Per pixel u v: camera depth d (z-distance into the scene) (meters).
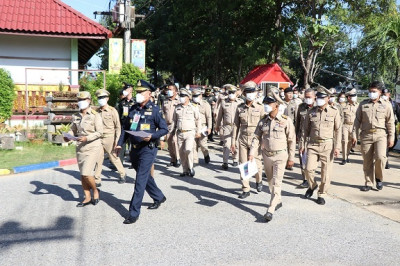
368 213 6.54
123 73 15.96
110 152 8.23
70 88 16.28
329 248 5.04
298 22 22.72
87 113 6.56
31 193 7.58
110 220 6.03
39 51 16.59
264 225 5.88
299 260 4.67
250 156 6.58
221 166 10.48
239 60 28.53
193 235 5.43
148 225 5.82
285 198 7.40
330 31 20.27
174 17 32.47
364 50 15.27
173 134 9.62
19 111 14.91
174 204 6.91
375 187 8.07
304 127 7.27
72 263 4.53
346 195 7.65
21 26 15.23
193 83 40.03
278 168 6.18
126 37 17.44
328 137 6.95
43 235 5.38
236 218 6.19
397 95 14.28
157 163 10.79
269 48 22.83
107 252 4.84
